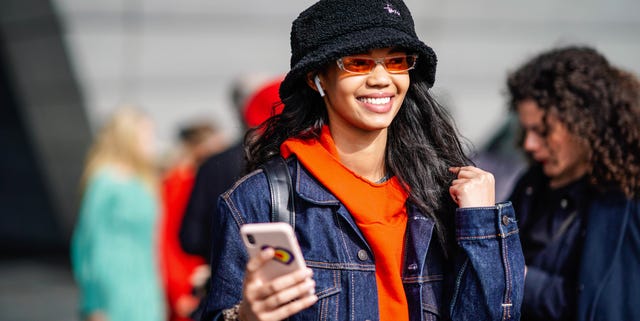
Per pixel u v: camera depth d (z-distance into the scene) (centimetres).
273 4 1170
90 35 1116
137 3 1116
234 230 287
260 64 1188
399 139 306
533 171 420
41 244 1664
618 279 359
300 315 281
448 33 1250
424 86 308
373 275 287
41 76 1153
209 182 535
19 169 1463
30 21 1093
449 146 313
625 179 368
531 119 401
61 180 1356
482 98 1289
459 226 291
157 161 968
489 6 1245
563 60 399
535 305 378
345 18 279
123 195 659
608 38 1307
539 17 1268
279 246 250
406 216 299
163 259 649
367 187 293
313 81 299
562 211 389
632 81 393
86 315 659
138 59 1150
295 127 306
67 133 1228
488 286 285
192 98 1188
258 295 254
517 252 293
